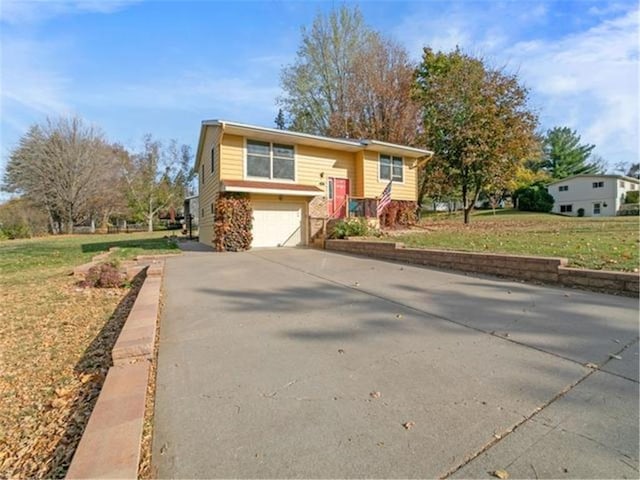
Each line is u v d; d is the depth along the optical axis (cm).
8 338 361
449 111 1841
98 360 307
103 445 172
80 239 2230
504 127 1725
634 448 175
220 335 354
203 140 1519
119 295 555
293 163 1344
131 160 3519
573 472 160
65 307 481
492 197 3083
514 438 185
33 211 2859
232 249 1164
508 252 681
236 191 1145
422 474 161
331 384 248
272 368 275
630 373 254
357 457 173
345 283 598
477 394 230
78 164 3006
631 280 454
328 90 2320
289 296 512
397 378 255
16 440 200
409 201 1617
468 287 545
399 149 1523
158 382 255
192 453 178
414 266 770
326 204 1410
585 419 201
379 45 2175
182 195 3819
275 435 192
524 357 286
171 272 733
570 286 521
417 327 365
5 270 832
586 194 3434
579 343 311
